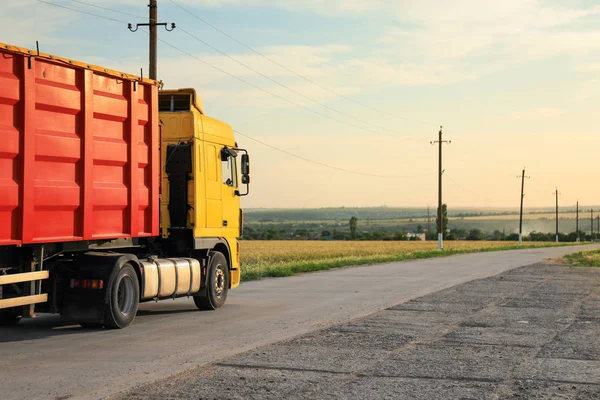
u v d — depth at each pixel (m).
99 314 11.57
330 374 8.15
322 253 50.19
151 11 24.52
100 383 7.66
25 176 10.10
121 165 12.26
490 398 7.08
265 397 7.06
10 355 9.40
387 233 188.25
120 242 12.43
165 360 9.02
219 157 15.77
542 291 19.03
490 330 11.69
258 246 77.75
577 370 8.46
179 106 14.98
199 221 14.77
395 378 7.96
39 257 10.74
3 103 9.84
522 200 109.94
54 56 10.65
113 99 12.01
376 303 16.05
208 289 14.88
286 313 14.20
